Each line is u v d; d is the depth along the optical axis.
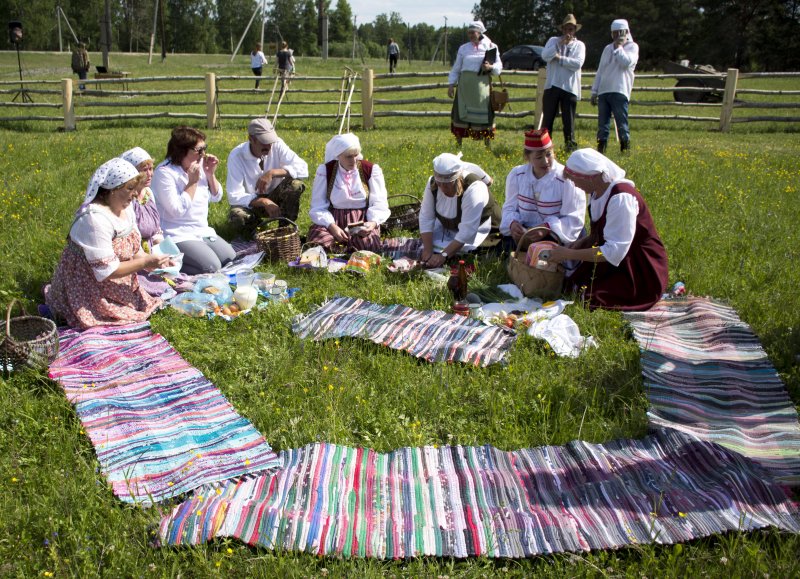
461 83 10.57
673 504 2.93
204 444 3.35
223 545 2.75
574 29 10.37
